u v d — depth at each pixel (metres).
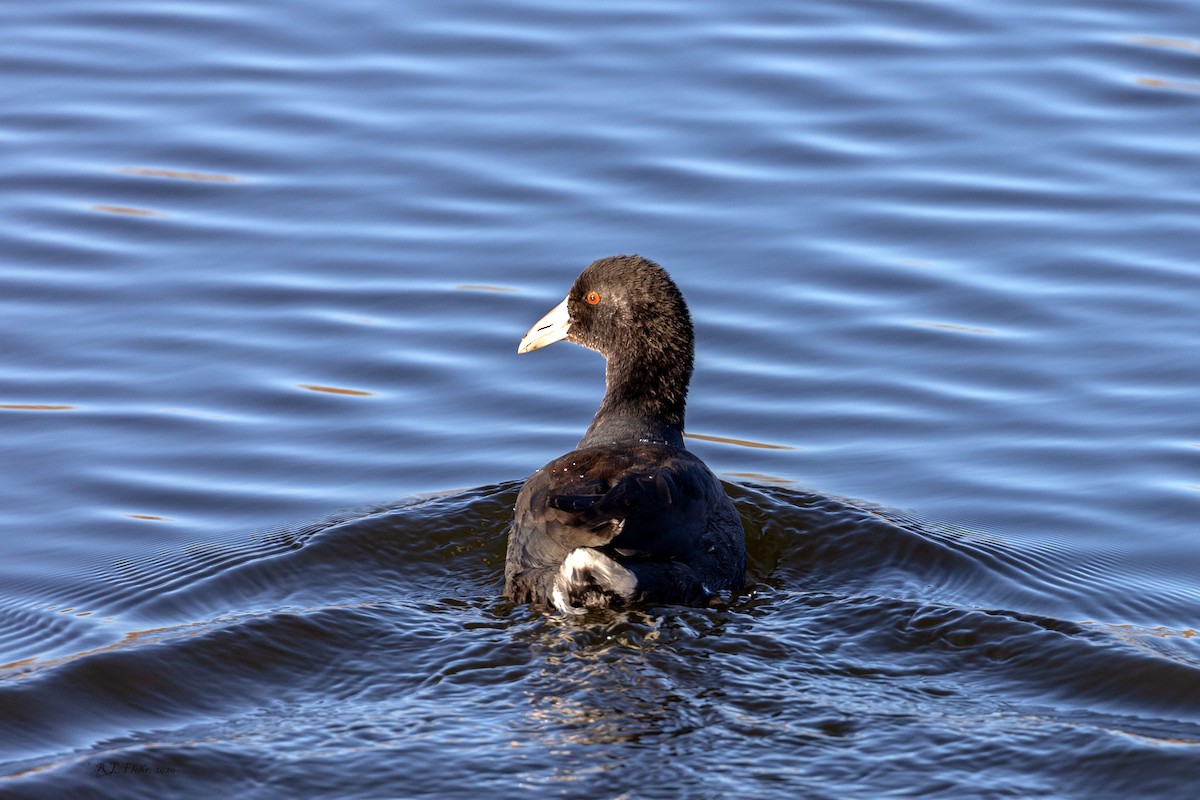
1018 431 15.99
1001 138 21.11
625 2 24.38
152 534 14.07
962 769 10.17
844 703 10.91
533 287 18.41
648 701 10.84
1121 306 17.97
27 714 10.87
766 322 17.84
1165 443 15.68
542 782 9.93
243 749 10.34
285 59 22.86
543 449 15.77
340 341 17.47
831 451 15.79
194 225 19.36
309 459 15.48
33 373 16.62
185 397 16.39
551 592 12.05
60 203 19.62
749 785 9.91
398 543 13.70
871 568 13.45
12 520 14.24
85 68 22.50
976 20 23.88
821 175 20.41
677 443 14.37
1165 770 10.17
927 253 18.97
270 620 12.04
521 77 22.47
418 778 10.00
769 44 23.20
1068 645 11.70
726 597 12.50
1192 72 22.44
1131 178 20.31
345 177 20.31
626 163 20.58
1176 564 13.70
